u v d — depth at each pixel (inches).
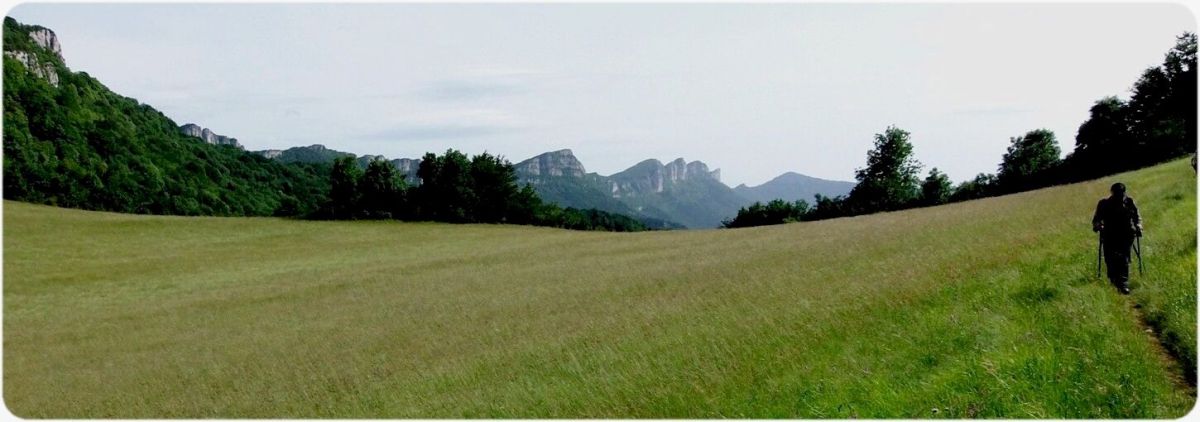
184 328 1197.1
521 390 561.0
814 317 577.6
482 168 3880.4
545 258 1866.4
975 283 545.3
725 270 1077.1
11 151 3356.3
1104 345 345.1
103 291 1654.8
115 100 6333.7
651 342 637.9
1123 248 461.7
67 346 1119.6
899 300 557.3
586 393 513.3
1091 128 2984.7
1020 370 335.3
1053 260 564.7
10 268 1893.5
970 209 1421.0
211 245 2532.0
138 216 3053.6
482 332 874.1
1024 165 3708.2
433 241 2763.3
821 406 370.9
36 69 5669.3
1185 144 2426.2
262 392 738.2
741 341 561.6
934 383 353.1
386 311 1167.0
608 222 5049.2
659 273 1191.6
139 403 758.5
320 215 3673.7
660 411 443.2
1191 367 313.7
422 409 569.6
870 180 4037.9
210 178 5285.4
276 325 1149.7
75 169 3710.6
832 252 1053.2
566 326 812.6
